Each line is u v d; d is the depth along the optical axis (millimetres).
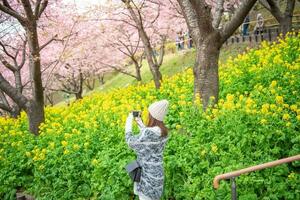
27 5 10219
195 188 5930
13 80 23922
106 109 11523
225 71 13484
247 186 5527
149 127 5395
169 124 9273
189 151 6629
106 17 19500
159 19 21391
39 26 17516
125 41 23562
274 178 5551
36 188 8242
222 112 7344
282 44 14227
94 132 8539
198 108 8234
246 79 11328
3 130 13172
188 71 15438
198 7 8273
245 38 25469
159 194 5453
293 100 8234
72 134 8938
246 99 7965
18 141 10117
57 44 22031
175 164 6422
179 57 30438
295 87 8945
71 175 7605
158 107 5367
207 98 8742
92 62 26516
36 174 8219
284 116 6336
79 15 18375
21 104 11812
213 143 6422
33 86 11742
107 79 44094
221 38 8680
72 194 7574
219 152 6379
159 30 21875
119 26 22281
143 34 14734
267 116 6648
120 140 7887
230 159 6047
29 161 8820
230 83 11172
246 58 13891
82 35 21188
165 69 29406
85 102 16688
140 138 5328
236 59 14406
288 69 10727
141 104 11875
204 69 8727
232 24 8617
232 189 4484
